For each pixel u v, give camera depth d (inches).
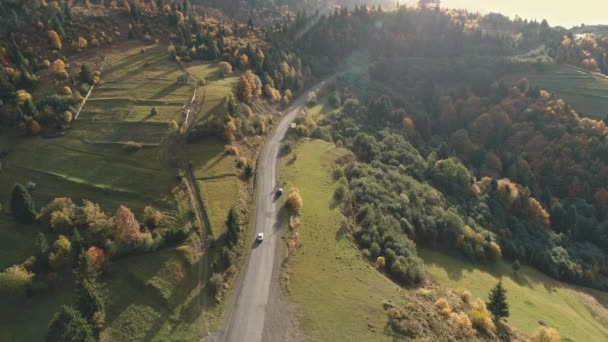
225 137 3833.7
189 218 2844.5
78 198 2967.5
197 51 5999.0
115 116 4069.9
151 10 7258.9
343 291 2353.6
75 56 5398.6
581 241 4569.4
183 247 2559.1
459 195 4685.0
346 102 6181.1
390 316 2159.2
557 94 6973.4
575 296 3558.1
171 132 3772.1
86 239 2507.4
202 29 7081.7
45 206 2854.3
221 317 2164.1
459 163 4958.2
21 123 3690.9
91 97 4463.6
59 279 2301.9
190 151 3592.5
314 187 3634.4
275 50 6776.6
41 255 2370.8
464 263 3506.4
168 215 2839.6
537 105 6264.8
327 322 2111.2
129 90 4648.1
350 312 2185.0
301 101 6043.3
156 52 5944.9
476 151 5890.8
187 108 4239.7
